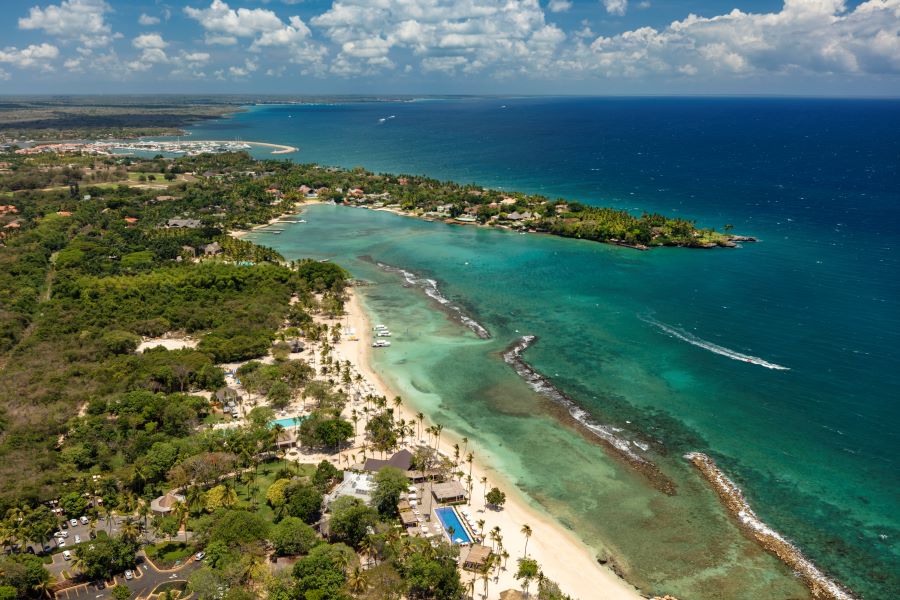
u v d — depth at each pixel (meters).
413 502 104.94
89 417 125.56
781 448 122.12
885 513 103.75
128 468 109.62
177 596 82.50
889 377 147.12
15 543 90.75
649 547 96.88
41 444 114.94
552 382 151.38
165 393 139.88
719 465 117.56
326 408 130.12
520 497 108.75
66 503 98.56
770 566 92.75
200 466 106.38
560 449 123.56
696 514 104.44
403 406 139.88
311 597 79.75
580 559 94.06
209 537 92.56
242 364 155.38
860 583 89.44
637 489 111.12
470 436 128.12
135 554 90.69
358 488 105.62
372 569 85.56
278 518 99.31
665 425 131.62
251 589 84.56
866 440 123.62
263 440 118.62
